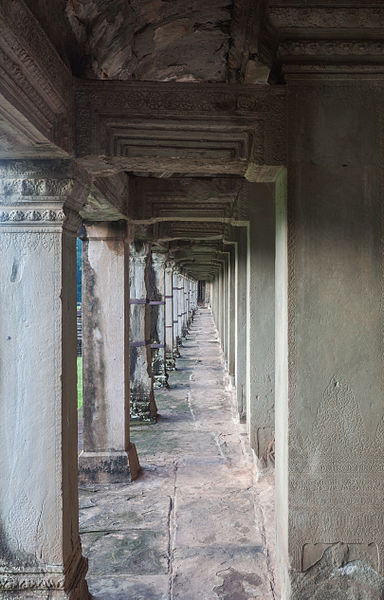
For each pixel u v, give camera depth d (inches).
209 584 135.7
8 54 78.5
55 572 114.8
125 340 211.8
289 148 114.0
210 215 215.0
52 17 99.7
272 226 214.5
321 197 114.7
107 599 129.7
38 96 93.1
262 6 109.1
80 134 113.3
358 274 115.5
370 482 116.0
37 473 115.9
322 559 116.6
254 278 214.8
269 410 213.8
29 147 105.5
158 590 133.3
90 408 211.8
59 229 116.0
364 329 116.0
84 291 209.8
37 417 116.3
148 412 306.0
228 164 119.8
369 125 114.1
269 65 119.4
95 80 112.6
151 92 113.0
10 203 115.0
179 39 133.4
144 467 228.4
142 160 116.6
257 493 196.4
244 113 113.5
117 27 119.3
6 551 115.9
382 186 114.7
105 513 181.0
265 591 132.0
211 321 1173.1
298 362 115.9
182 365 550.6
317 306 115.6
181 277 751.7
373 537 116.0
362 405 115.8
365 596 115.8
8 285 116.8
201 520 173.9
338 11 105.3
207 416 323.6
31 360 116.6
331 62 112.0
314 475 116.3
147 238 275.7
